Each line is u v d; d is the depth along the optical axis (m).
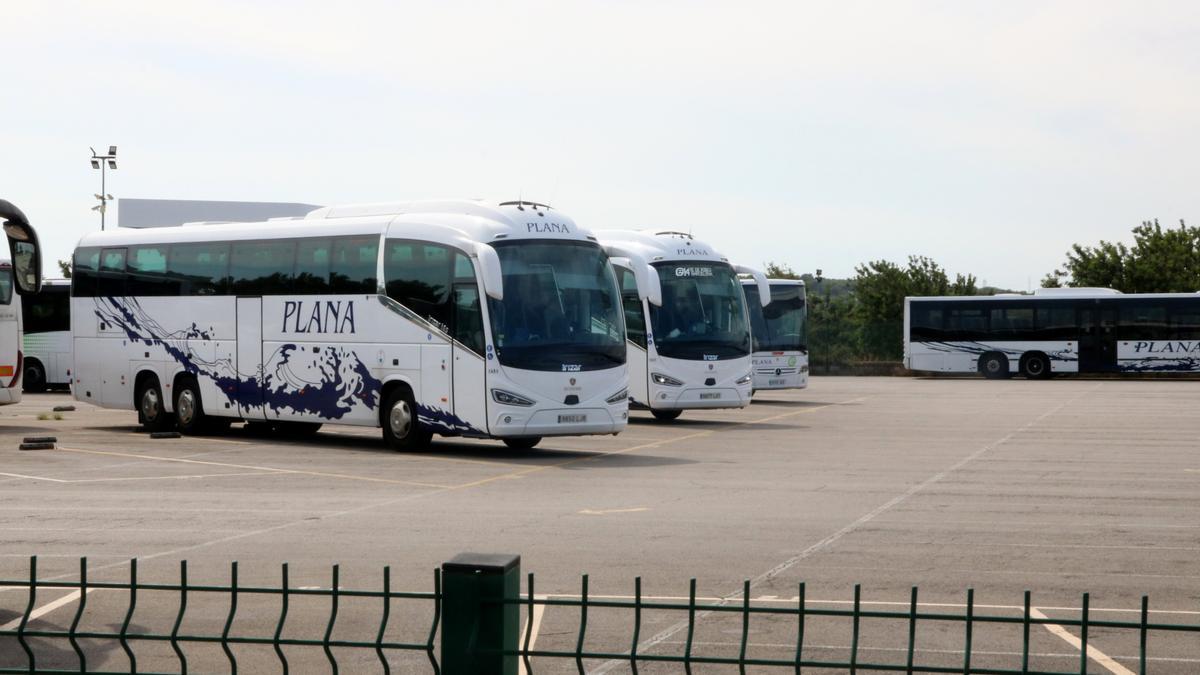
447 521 14.88
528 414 21.98
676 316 30.92
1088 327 56.91
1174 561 12.14
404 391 23.36
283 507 16.22
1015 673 4.58
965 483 18.91
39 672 5.29
